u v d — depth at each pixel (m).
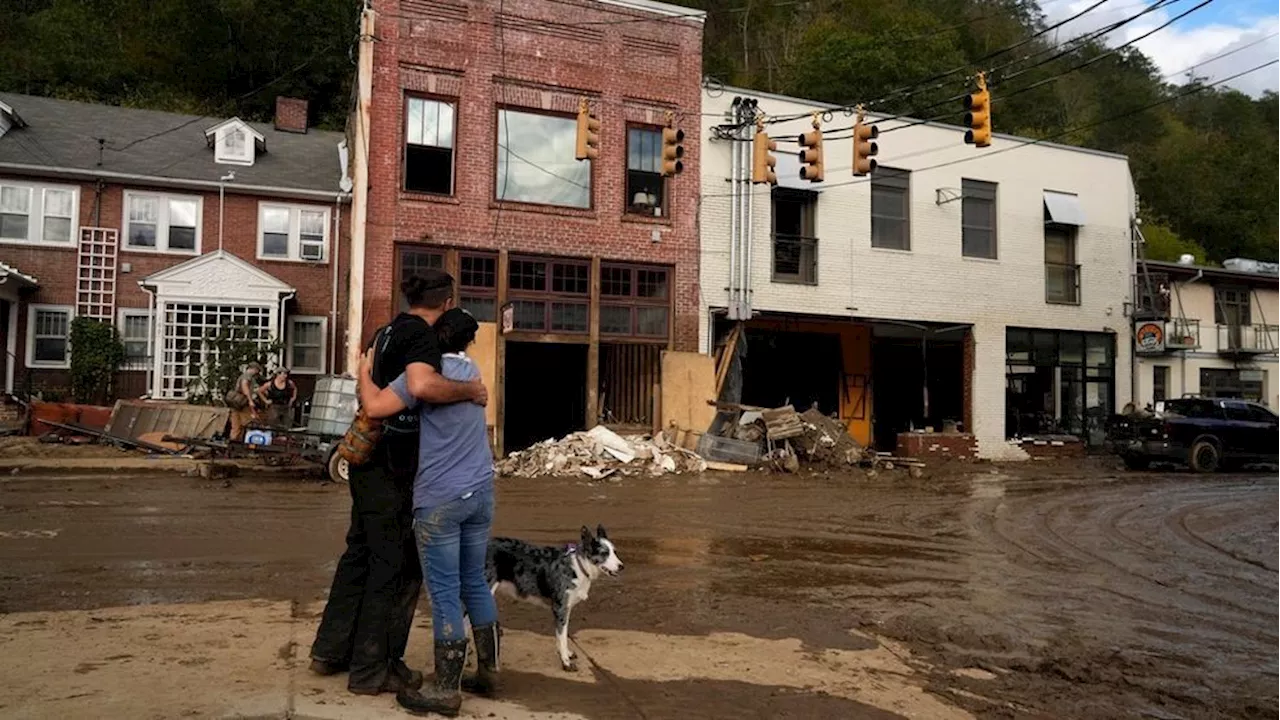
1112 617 7.84
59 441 18.44
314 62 43.94
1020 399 26.27
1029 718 5.16
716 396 22.06
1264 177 58.84
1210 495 16.83
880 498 15.69
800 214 23.70
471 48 20.28
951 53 42.47
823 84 41.84
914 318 24.47
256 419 16.59
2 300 21.25
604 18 21.55
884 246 24.44
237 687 4.41
